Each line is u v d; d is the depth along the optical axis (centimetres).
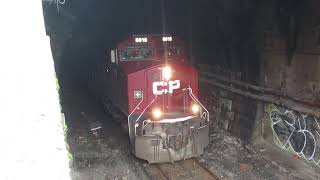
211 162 1045
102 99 1532
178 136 991
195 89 1094
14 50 449
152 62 1109
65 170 358
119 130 1345
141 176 967
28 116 394
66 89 2098
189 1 1440
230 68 1249
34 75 431
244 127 1179
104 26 1788
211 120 1390
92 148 1181
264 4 1018
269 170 965
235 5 1149
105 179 955
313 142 916
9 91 413
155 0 1612
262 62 1068
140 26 1773
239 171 973
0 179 340
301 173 924
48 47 461
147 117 1016
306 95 906
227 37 1230
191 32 1477
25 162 358
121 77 1141
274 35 998
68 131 1339
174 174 969
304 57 902
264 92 1066
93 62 1691
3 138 373
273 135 1077
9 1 509
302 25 894
